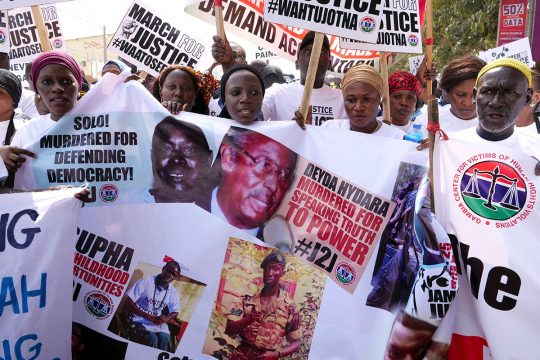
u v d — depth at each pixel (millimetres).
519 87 2299
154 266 2646
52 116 2754
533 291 2268
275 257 2664
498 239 2338
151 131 2693
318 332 2619
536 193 2316
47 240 2262
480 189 2391
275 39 4070
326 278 2646
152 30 3746
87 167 2670
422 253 2359
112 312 2625
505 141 2412
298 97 3744
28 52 4324
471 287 2369
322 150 2674
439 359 2365
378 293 2580
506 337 2291
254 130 2684
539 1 7102
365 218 2635
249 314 2633
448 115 3621
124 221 2670
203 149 2689
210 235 2668
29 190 2639
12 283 2207
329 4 2574
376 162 2645
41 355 2250
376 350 2547
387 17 2873
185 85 3068
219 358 2623
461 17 11109
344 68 4605
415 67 5449
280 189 2684
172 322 2617
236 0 3932
